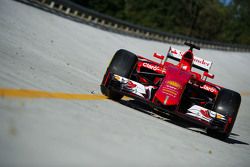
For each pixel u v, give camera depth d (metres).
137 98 25.22
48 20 71.06
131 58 26.70
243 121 50.84
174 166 13.88
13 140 10.70
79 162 10.59
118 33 118.25
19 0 79.38
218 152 20.89
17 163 9.29
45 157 10.22
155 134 18.98
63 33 64.19
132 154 13.33
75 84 27.58
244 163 20.30
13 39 38.69
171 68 26.91
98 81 35.66
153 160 13.55
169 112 24.84
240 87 99.06
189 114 25.19
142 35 153.12
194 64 30.47
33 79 21.91
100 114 18.94
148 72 30.23
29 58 31.12
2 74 19.48
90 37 76.62
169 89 24.95
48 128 12.83
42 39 48.31
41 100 16.75
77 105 19.11
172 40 187.25
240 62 178.75
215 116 25.30
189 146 19.38
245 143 30.67
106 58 59.31
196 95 30.08
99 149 12.48
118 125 17.72
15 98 15.35
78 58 47.28
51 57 38.06
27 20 58.84
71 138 12.62
